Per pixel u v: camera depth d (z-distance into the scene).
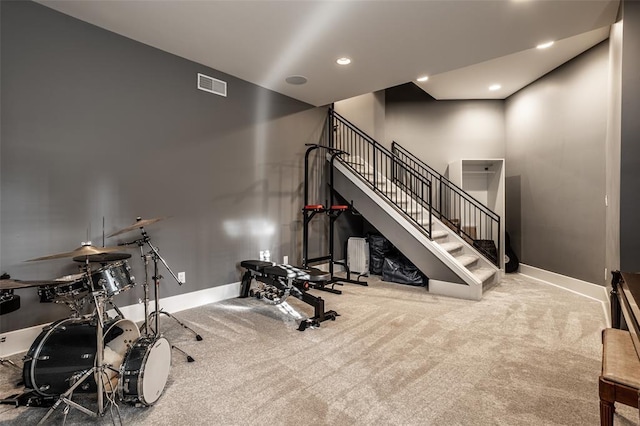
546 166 5.21
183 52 3.58
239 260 4.31
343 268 6.02
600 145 4.24
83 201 2.98
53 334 1.86
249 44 3.40
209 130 3.97
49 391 1.80
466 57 3.67
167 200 3.59
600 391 1.47
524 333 3.06
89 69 3.01
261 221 4.59
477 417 1.85
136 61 3.33
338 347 2.74
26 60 2.66
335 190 5.56
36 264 2.72
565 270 4.80
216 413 1.88
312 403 1.97
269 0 2.65
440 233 5.28
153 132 3.46
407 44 3.38
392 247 5.72
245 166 4.38
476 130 6.48
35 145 2.71
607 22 3.04
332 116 5.77
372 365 2.44
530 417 1.85
